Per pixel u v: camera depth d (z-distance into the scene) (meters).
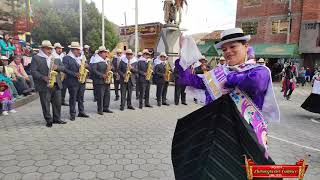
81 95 7.75
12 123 6.82
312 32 25.42
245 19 29.59
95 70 8.01
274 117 2.06
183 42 2.63
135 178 3.91
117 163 4.45
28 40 19.16
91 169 4.17
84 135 5.97
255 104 2.04
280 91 17.09
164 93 10.38
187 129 2.12
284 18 26.80
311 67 26.42
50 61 6.60
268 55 26.30
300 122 8.27
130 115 8.27
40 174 3.95
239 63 2.18
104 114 8.28
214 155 1.91
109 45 34.19
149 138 5.90
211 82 2.18
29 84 10.73
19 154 4.70
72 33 32.50
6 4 18.64
